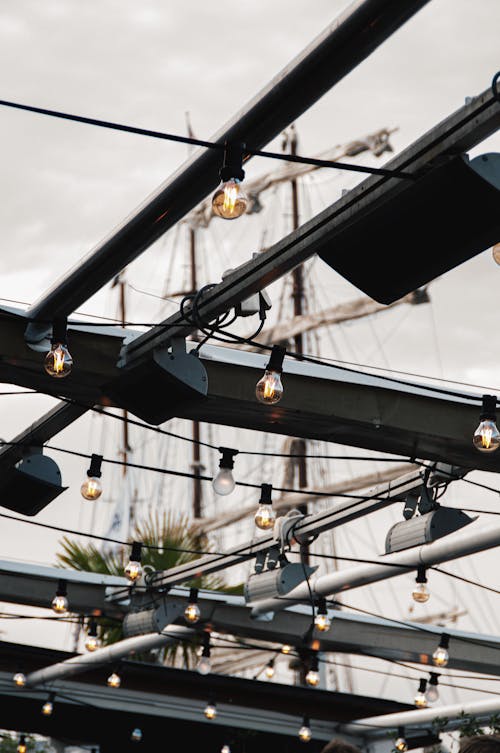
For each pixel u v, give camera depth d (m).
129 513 27.86
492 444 6.01
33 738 16.09
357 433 7.36
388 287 4.70
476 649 12.77
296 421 7.19
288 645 12.62
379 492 8.81
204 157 4.43
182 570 11.03
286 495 27.44
